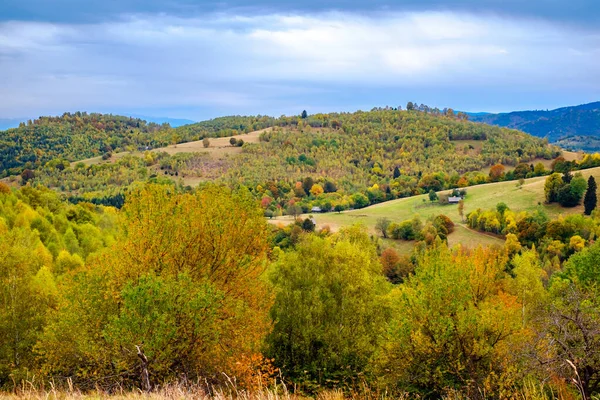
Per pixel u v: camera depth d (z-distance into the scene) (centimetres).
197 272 1783
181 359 1402
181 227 1802
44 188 11606
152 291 1387
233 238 1925
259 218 2027
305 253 2934
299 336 2556
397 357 2056
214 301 1462
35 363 2089
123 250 1786
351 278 2798
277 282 2755
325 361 2436
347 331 2619
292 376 2388
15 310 2333
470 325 1944
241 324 1697
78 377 1480
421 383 2025
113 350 1371
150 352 1258
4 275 2469
